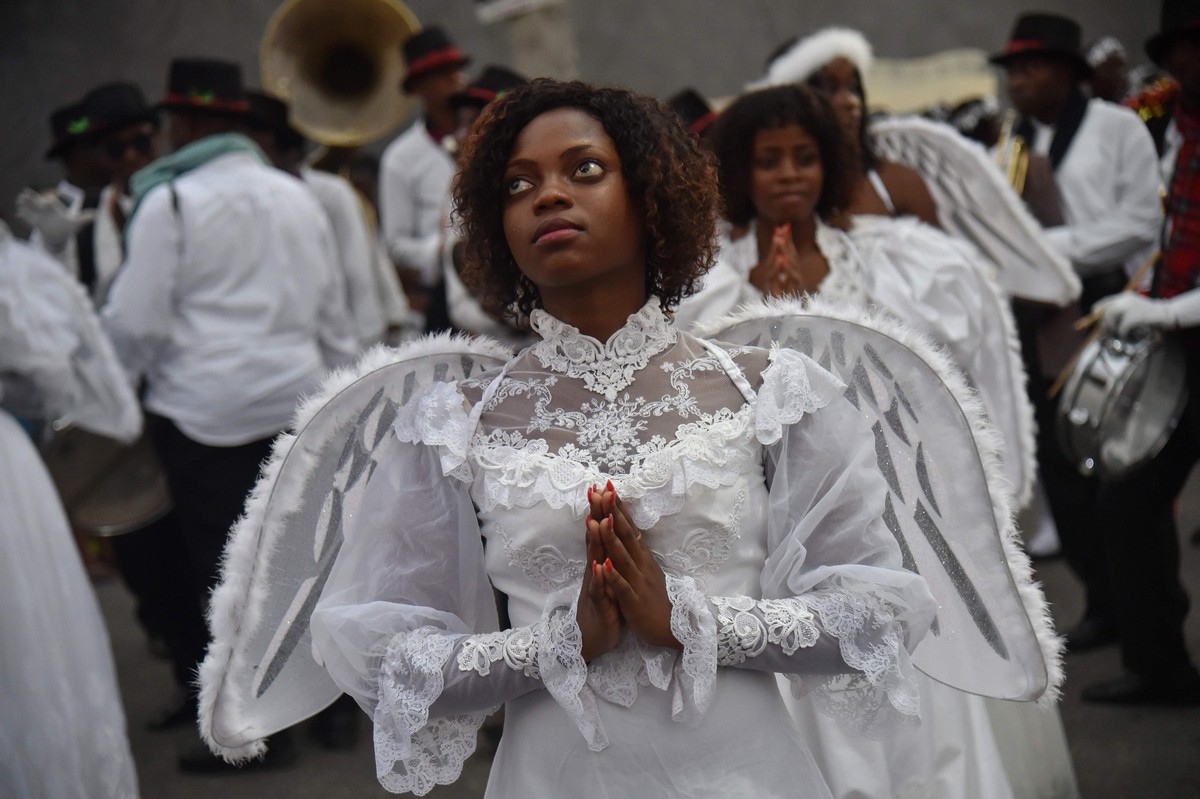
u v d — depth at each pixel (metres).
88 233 5.87
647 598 1.88
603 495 1.86
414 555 2.07
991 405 3.72
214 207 4.84
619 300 2.07
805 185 3.65
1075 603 5.91
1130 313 4.23
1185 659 4.59
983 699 3.19
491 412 2.05
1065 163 6.00
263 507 2.18
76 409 4.20
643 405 2.00
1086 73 6.15
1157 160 5.80
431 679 1.93
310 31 8.90
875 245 3.74
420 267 7.22
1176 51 4.24
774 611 1.91
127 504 5.07
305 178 5.86
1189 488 8.05
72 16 12.70
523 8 8.61
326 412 2.20
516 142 2.06
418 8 13.33
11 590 3.63
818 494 1.99
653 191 2.02
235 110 5.06
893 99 12.10
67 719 3.66
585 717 1.89
